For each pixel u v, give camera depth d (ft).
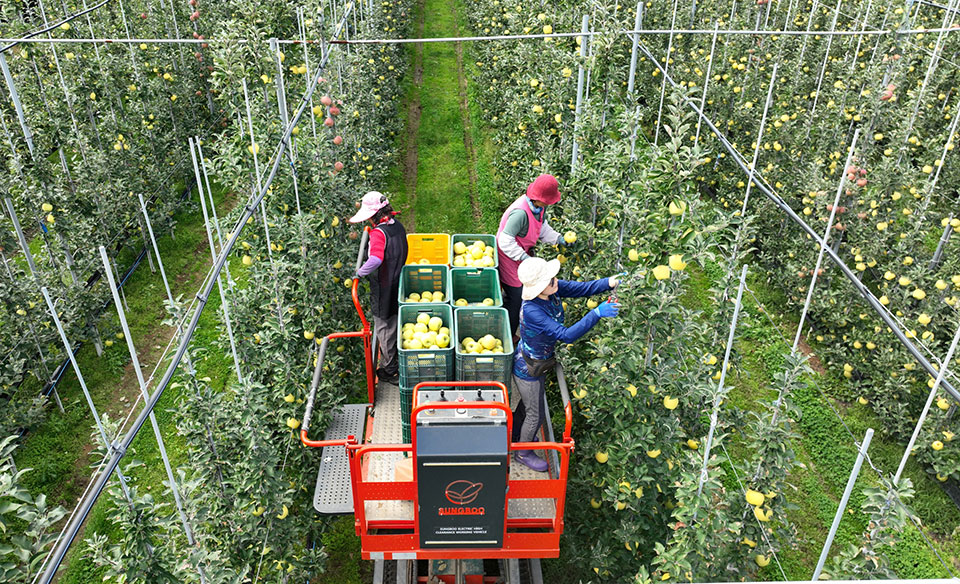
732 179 40.34
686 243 16.88
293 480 21.94
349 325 26.99
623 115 21.77
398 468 18.26
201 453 18.71
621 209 19.53
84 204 34.58
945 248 31.76
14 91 28.84
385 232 19.75
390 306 20.54
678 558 15.33
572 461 22.31
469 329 19.76
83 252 33.94
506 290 22.57
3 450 11.26
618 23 23.35
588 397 19.71
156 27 46.26
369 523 16.85
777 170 38.75
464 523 16.03
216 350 33.42
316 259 24.48
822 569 14.48
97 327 33.22
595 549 19.95
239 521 18.92
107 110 39.40
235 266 40.06
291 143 25.89
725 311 22.66
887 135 37.60
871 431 12.09
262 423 20.30
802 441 28.94
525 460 18.63
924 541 24.91
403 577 18.78
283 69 32.07
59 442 28.55
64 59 37.37
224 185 25.93
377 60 49.88
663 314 17.78
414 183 48.96
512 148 40.34
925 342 26.84
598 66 25.17
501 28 52.54
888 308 31.27
